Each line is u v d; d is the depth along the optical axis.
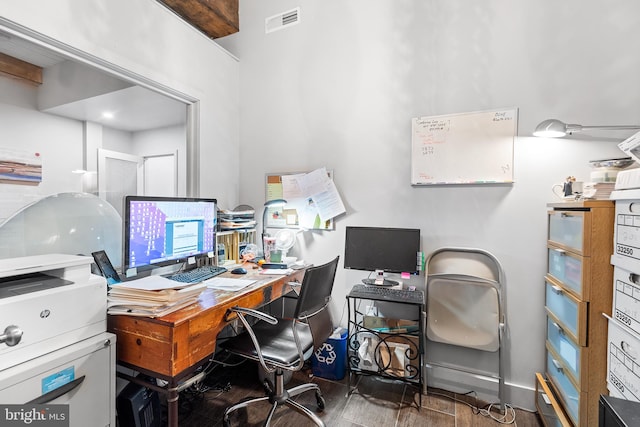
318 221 2.28
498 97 1.81
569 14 1.67
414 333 1.90
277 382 1.56
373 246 1.99
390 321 1.99
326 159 2.28
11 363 0.87
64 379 0.96
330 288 1.66
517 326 1.78
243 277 1.76
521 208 1.77
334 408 1.73
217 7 2.32
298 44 2.37
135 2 1.72
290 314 2.39
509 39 1.79
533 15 1.74
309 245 2.33
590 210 1.19
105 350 1.09
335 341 2.01
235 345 1.51
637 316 0.98
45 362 0.92
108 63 1.59
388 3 2.09
